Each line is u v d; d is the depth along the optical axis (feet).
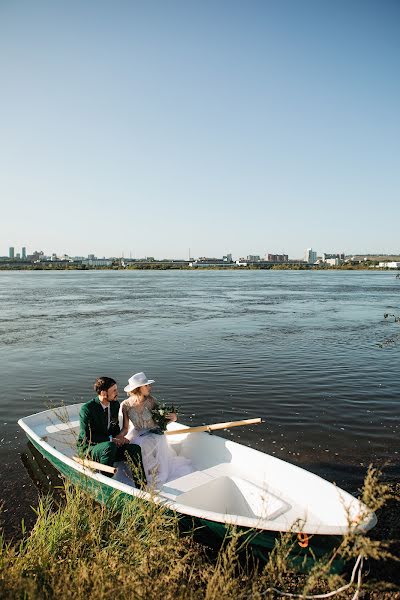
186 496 17.71
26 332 67.10
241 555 15.85
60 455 20.16
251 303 112.16
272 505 17.37
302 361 46.44
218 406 32.91
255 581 13.44
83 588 11.69
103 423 20.48
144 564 12.60
